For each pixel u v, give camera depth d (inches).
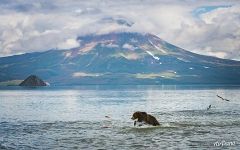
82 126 2209.6
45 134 1872.5
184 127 2095.2
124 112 3324.3
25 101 5679.1
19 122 2485.2
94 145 1553.9
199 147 1488.7
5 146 1535.4
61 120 2610.7
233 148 1465.3
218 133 1859.0
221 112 3176.7
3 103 5103.3
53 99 6353.3
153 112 3250.5
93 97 7066.9
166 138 1720.0
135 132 1929.1
